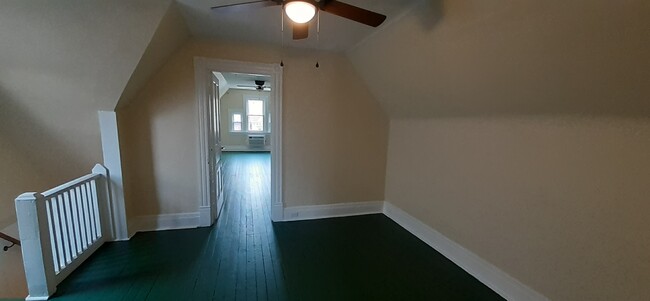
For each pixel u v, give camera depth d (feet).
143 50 7.33
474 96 7.27
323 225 11.19
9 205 8.79
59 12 6.37
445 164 9.04
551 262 6.01
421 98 9.25
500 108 6.91
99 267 7.73
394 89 10.09
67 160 8.92
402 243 9.84
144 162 9.69
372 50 9.39
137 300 6.48
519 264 6.69
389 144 12.30
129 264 7.94
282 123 10.82
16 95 7.55
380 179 12.60
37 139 8.39
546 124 5.98
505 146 6.95
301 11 5.22
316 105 11.11
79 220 7.82
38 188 8.98
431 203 9.73
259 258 8.54
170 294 6.75
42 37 6.65
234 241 9.57
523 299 6.59
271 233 10.31
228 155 28.66
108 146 8.68
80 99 7.98
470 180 8.07
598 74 4.53
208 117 10.18
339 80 11.25
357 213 12.46
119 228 9.22
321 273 7.85
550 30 4.56
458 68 6.92
